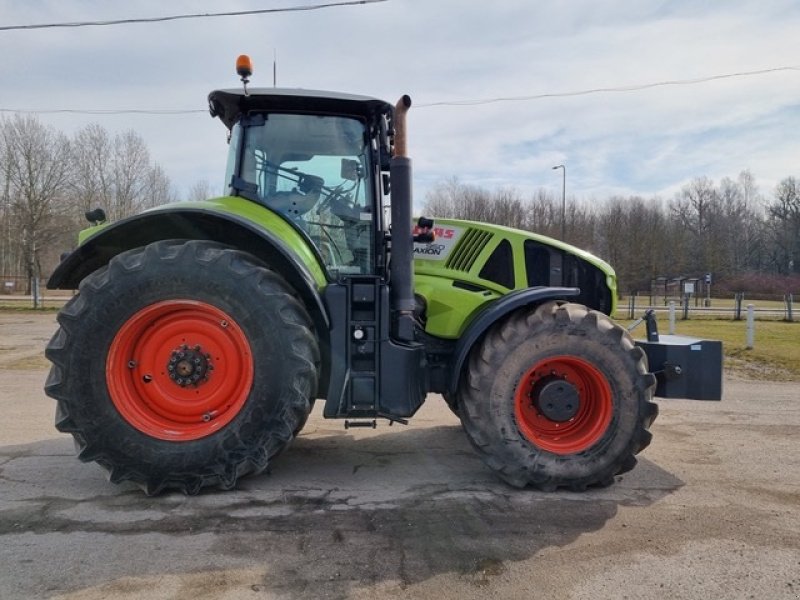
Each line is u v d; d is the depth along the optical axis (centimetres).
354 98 367
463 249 409
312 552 261
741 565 254
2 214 3400
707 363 377
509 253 411
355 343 340
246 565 248
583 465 339
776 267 6059
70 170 3180
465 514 306
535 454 340
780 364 861
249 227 322
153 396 323
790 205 6031
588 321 346
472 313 390
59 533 276
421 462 396
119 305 313
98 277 319
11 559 251
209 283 314
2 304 2256
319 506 314
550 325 343
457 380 352
